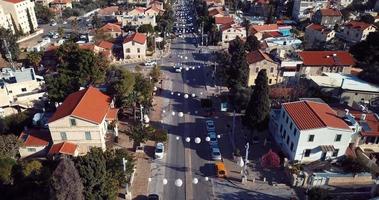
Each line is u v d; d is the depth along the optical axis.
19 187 46.19
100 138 52.09
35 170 46.94
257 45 97.81
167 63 101.12
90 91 58.72
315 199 42.91
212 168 52.44
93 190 40.09
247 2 185.00
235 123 65.62
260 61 78.31
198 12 165.38
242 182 48.72
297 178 47.41
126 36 113.88
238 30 119.38
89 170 39.03
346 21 146.25
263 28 123.25
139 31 120.62
